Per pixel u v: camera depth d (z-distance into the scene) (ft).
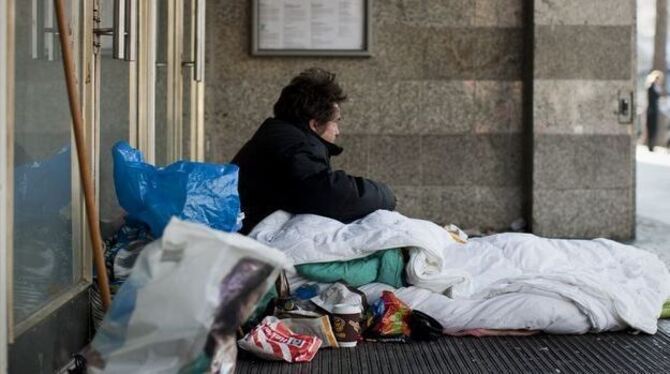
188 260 8.36
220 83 25.30
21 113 10.72
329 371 12.15
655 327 14.21
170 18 19.12
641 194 39.99
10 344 9.95
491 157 25.79
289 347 12.51
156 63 18.10
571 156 25.38
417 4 25.36
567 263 15.38
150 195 12.25
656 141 71.92
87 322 12.90
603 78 25.29
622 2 25.11
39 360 10.91
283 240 14.16
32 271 11.03
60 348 11.70
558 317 13.96
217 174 12.33
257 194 15.26
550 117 25.30
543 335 14.12
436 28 25.45
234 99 25.32
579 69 25.25
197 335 8.31
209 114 25.16
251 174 15.26
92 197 10.44
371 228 14.34
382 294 13.97
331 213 14.92
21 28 10.73
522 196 25.91
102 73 14.05
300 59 25.31
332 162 25.61
